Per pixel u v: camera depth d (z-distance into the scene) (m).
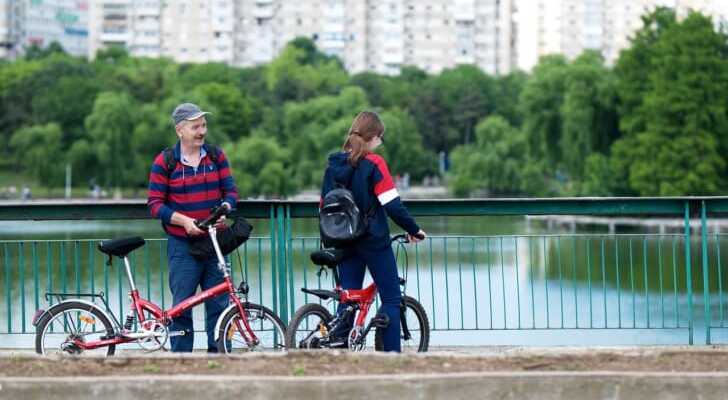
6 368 19.50
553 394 18.56
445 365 19.75
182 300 24.33
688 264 28.39
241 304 23.97
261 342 24.14
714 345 27.44
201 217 24.38
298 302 38.78
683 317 44.22
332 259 23.09
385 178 22.95
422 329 24.78
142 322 23.94
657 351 20.62
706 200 28.19
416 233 23.27
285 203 27.86
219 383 18.38
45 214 27.84
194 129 24.22
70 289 52.09
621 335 41.53
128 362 19.83
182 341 24.39
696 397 18.59
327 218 23.06
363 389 18.41
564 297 50.66
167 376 18.56
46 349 25.03
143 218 27.95
